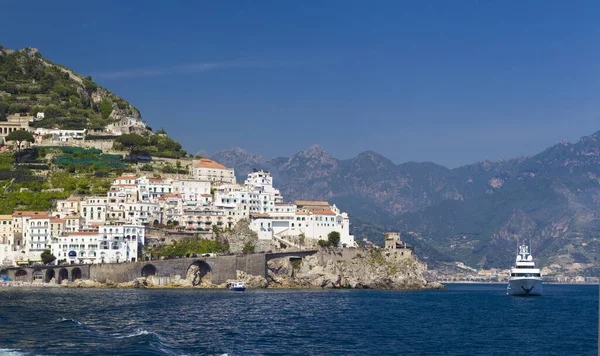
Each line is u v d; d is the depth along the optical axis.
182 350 144.12
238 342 158.00
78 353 134.00
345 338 170.88
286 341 162.38
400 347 159.50
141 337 154.38
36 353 133.50
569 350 161.12
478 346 164.25
